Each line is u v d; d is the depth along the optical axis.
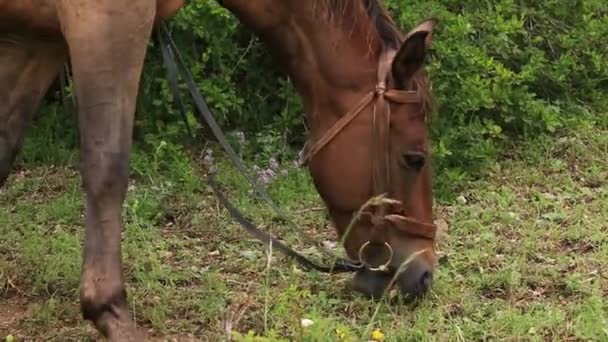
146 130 8.34
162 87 8.27
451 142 8.13
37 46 4.98
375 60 5.38
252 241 6.74
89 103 4.48
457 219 7.14
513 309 5.48
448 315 5.41
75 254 6.20
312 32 5.31
